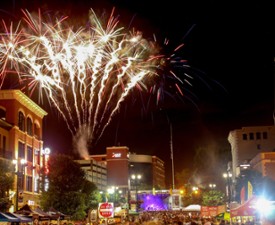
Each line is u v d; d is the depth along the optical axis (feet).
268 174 199.52
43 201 169.48
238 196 222.69
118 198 304.91
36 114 204.85
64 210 168.25
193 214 211.82
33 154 195.52
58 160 176.55
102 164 392.06
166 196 300.61
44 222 131.64
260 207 73.46
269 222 68.23
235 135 294.87
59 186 171.53
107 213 103.19
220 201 290.97
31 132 196.95
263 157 202.69
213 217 137.49
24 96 182.39
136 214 225.97
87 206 180.75
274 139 290.15
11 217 78.48
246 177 186.80
